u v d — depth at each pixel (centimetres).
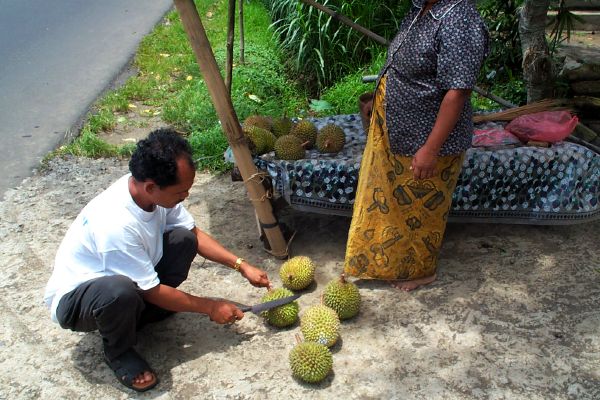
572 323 293
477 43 245
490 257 348
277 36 729
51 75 689
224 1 980
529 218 363
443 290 320
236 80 617
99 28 873
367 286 325
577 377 261
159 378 266
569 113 393
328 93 600
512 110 407
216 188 442
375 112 289
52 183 454
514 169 347
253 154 355
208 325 299
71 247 248
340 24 637
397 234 305
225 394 257
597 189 360
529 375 263
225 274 341
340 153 375
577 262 341
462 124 275
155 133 227
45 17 916
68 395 259
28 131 548
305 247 365
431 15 255
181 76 685
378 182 296
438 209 299
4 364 277
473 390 255
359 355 276
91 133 522
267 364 273
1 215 407
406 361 272
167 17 926
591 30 636
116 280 239
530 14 409
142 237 245
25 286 332
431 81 265
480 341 283
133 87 639
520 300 310
